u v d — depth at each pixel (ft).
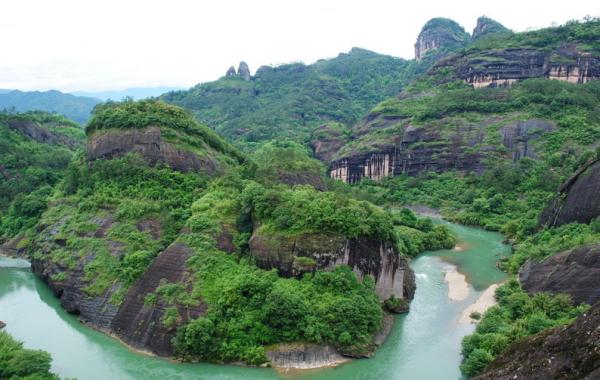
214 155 295.28
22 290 248.73
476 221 395.75
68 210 269.85
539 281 209.77
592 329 96.68
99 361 175.32
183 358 171.94
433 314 214.28
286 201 208.85
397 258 216.54
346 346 174.29
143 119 281.13
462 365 161.99
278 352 169.07
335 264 193.88
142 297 196.65
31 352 155.12
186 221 225.76
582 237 216.33
